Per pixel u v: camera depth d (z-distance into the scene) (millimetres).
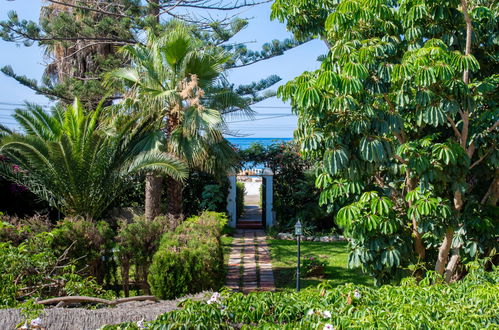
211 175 12641
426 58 4004
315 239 11281
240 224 13484
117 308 3213
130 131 8828
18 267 4363
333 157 4289
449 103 4203
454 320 2586
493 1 4758
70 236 6070
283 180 12906
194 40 9297
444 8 4410
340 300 2941
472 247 4703
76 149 8141
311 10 5180
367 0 4516
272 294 3049
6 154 8906
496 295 2998
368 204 4500
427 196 4383
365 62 4285
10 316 2768
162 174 9141
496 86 4664
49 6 13781
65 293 4547
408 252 4742
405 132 5371
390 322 2537
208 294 3283
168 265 5383
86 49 13312
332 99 4160
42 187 8953
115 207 11797
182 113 8438
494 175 5109
